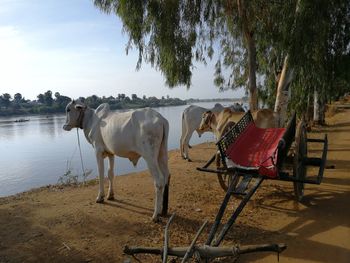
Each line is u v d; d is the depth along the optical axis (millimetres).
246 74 15547
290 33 8891
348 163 10570
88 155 18641
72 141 26203
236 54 15430
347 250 4980
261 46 12297
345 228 5727
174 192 7906
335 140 15617
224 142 6047
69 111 7168
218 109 12000
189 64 10820
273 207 6832
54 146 23312
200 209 6711
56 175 13508
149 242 5309
